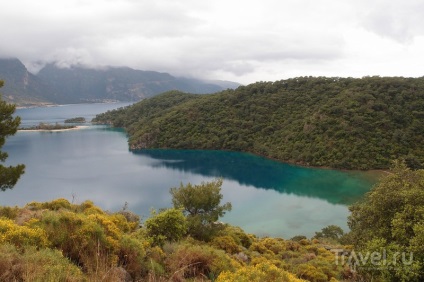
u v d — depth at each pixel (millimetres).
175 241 16453
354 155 96062
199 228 26344
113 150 141750
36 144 157500
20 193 78375
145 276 9703
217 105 159000
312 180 86375
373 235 16953
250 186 83438
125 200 72438
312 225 55156
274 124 132750
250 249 26656
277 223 56219
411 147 94438
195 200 28391
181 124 152250
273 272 9531
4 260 6793
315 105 131000
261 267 9633
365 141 98312
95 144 157500
